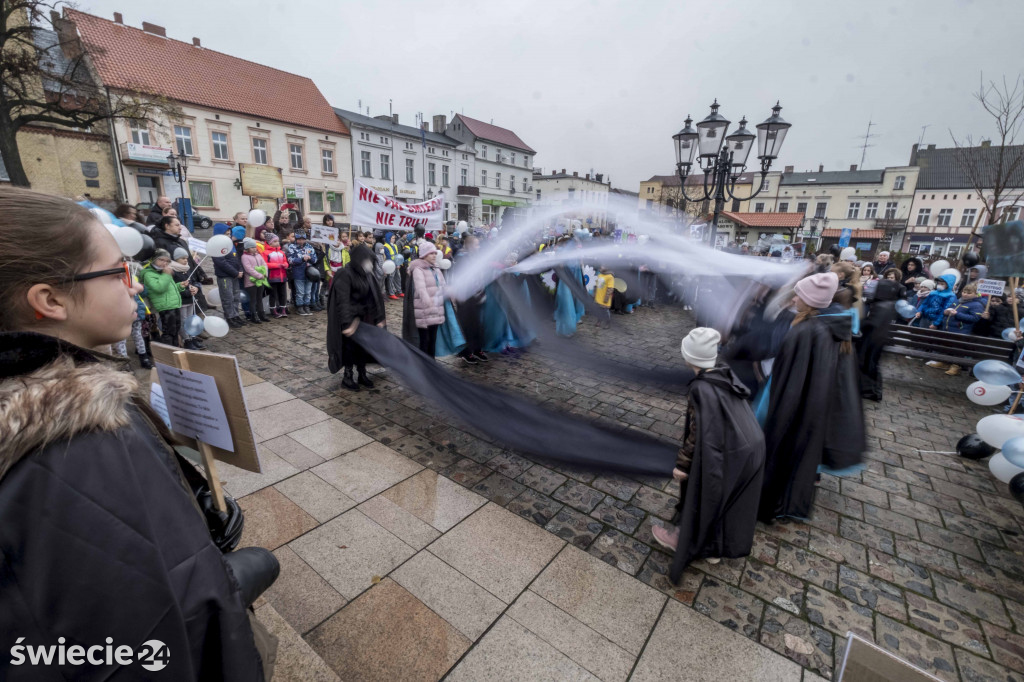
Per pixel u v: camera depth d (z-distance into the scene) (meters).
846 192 39.84
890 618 2.27
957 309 6.53
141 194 22.89
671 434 4.19
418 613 2.12
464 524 2.76
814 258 4.80
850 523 3.00
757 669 1.94
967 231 36.09
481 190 42.59
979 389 3.86
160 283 4.79
